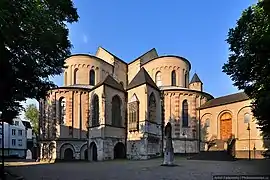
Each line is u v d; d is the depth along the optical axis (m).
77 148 55.28
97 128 52.62
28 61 17.22
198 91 60.94
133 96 54.91
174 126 58.16
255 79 20.77
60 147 54.88
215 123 57.97
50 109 56.28
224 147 52.66
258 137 51.31
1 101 18.47
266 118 20.00
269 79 17.75
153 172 27.17
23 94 21.25
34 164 42.88
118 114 55.31
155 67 64.12
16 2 12.77
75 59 60.56
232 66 22.28
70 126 55.50
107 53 67.38
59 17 18.80
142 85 54.09
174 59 63.34
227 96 59.84
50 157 55.34
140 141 52.38
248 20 20.94
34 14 14.85
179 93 59.31
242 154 52.81
